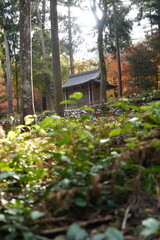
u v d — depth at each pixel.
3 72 27.16
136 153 1.74
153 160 1.88
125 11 20.06
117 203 1.53
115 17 19.38
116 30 19.23
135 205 1.44
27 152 2.85
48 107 25.22
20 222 1.37
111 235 1.07
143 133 2.01
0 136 3.31
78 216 1.43
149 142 1.88
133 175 1.75
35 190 2.01
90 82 23.09
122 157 1.67
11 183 2.24
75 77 25.70
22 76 6.82
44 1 25.28
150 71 18.94
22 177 2.19
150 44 19.48
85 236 1.15
